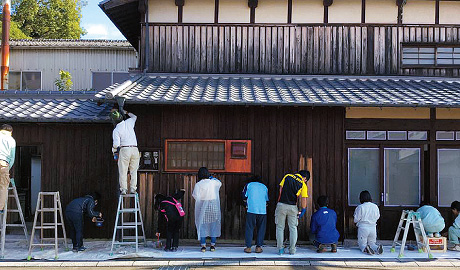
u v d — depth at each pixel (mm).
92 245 8031
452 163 8711
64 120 8227
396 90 8562
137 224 7660
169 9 10062
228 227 8234
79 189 8523
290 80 9594
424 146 8750
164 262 6914
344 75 9883
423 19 9961
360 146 8766
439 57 9953
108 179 8500
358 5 9961
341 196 8234
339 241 8219
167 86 8797
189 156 8320
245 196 7570
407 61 9969
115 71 17828
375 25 9930
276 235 7660
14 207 9305
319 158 8297
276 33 9984
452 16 9977
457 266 6793
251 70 9938
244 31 10000
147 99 7547
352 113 8656
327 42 9945
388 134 8719
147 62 9945
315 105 7590
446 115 8703
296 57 9945
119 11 10531
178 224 7559
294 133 8320
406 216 8383
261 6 10023
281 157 8289
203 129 8312
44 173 8547
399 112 8680
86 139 8578
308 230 8195
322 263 6906
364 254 7445
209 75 9914
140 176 8281
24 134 8586
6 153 7359
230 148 8289
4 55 14992
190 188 8273
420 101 7633
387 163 8750
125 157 7578
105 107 9117
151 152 8297
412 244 8227
